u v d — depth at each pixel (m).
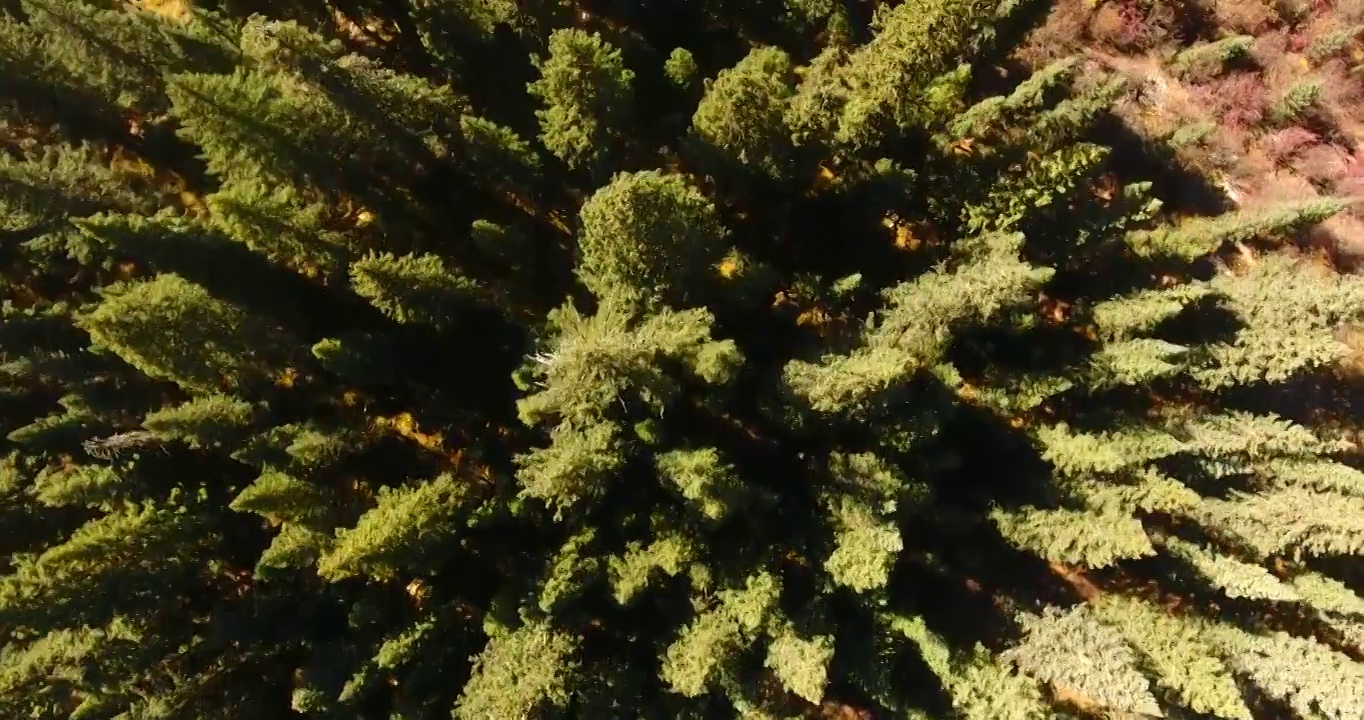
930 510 29.48
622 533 27.00
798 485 28.97
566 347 23.12
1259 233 31.75
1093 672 27.19
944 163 28.16
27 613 24.22
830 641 26.16
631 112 27.09
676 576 27.56
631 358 22.50
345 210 27.62
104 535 24.56
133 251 23.53
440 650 27.61
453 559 28.69
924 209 29.11
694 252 24.94
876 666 28.08
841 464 27.08
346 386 28.97
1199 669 27.38
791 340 29.05
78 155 27.70
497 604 26.70
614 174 24.16
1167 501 27.27
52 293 29.66
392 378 27.34
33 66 25.89
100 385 27.31
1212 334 29.59
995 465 30.11
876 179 26.84
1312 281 28.69
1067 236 28.14
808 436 28.44
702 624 25.94
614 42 29.75
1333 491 28.81
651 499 27.39
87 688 26.72
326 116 23.95
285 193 24.55
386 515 23.91
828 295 28.59
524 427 29.45
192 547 27.20
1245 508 28.84
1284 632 29.55
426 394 28.94
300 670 28.75
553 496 25.02
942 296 24.86
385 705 28.39
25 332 27.00
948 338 26.41
